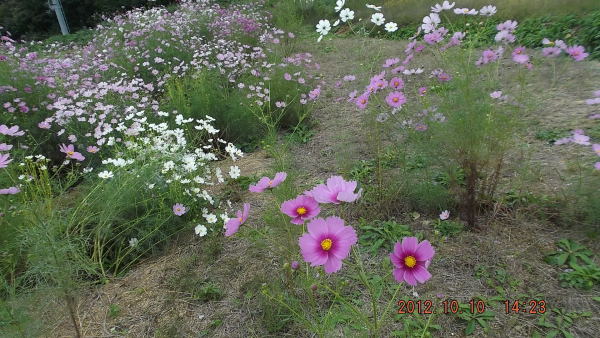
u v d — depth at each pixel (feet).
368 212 8.72
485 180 7.89
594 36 16.26
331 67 19.98
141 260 8.38
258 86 14.32
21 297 6.37
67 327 6.80
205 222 8.99
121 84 16.12
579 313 5.95
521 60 7.73
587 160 8.96
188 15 24.02
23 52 20.71
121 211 8.54
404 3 28.09
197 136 12.28
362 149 11.27
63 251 6.22
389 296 6.60
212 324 6.60
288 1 31.53
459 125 6.99
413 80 14.66
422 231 8.00
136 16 24.61
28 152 12.31
